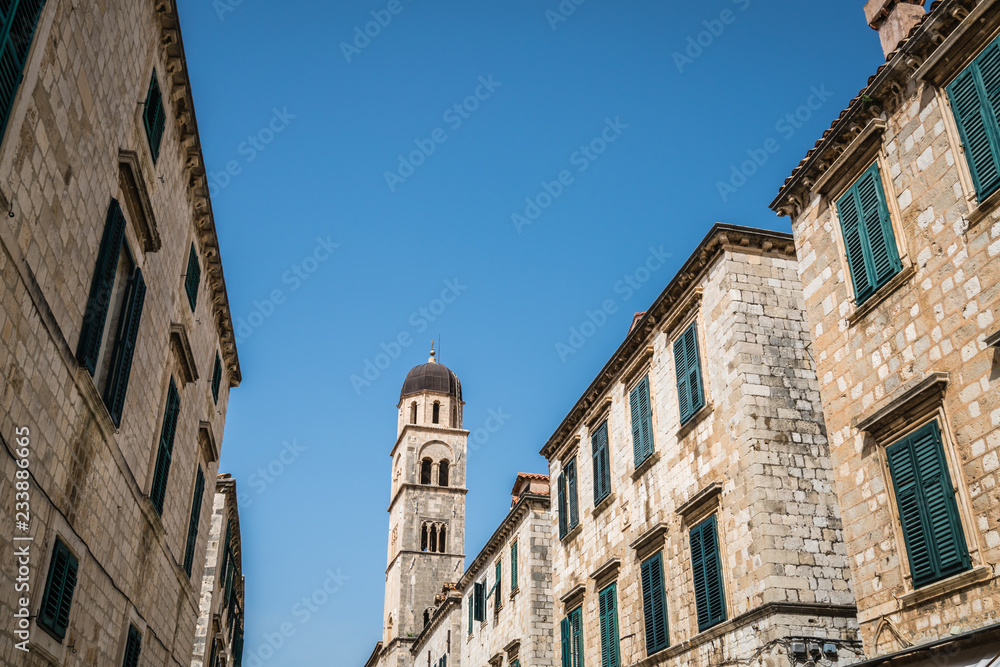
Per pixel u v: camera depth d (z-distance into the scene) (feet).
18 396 35.32
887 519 44.91
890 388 46.37
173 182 60.03
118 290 48.93
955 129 43.70
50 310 37.52
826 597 56.08
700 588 63.41
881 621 44.42
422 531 287.48
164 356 60.39
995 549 37.83
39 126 34.96
